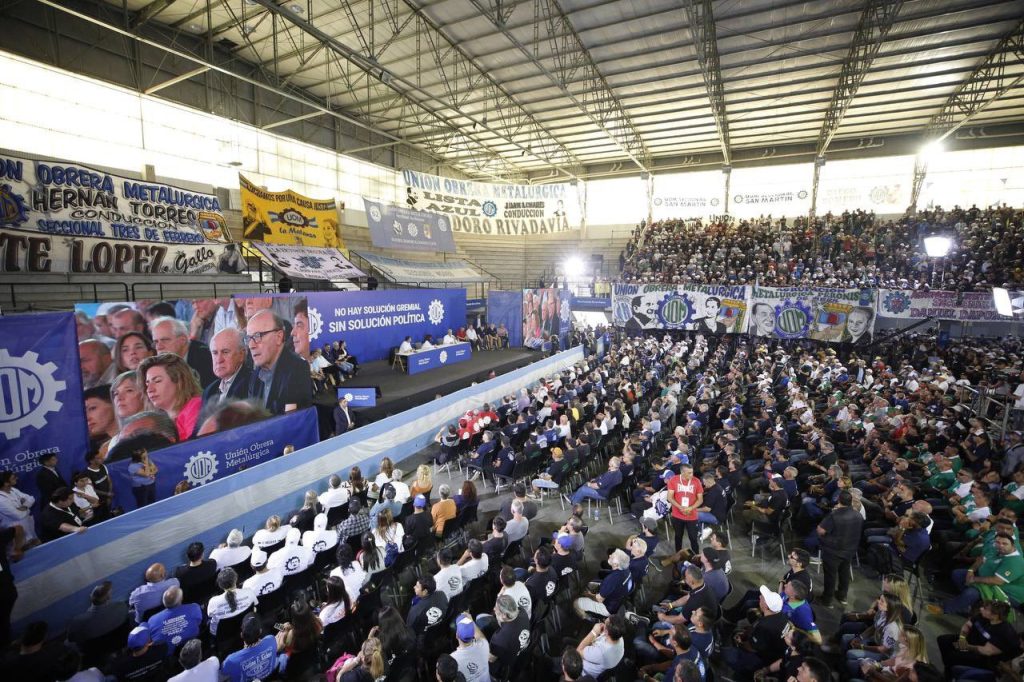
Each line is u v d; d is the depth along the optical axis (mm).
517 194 25234
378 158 26219
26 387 6434
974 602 5074
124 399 7621
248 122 19062
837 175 27203
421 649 4441
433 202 23594
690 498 6617
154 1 13930
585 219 33656
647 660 4289
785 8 13750
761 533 7043
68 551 5379
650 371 15188
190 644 3475
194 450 8406
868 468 8812
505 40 16141
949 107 21344
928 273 20984
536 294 21719
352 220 23938
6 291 10047
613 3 13820
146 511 6074
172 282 12828
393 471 7660
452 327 20297
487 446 9445
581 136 26359
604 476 7918
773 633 4074
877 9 13680
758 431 10250
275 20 14867
